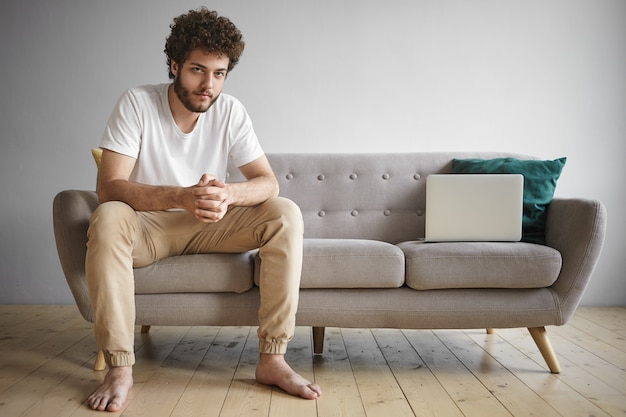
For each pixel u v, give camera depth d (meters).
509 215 2.29
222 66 2.02
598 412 1.73
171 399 1.81
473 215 2.30
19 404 1.76
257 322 2.11
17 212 3.61
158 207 1.92
